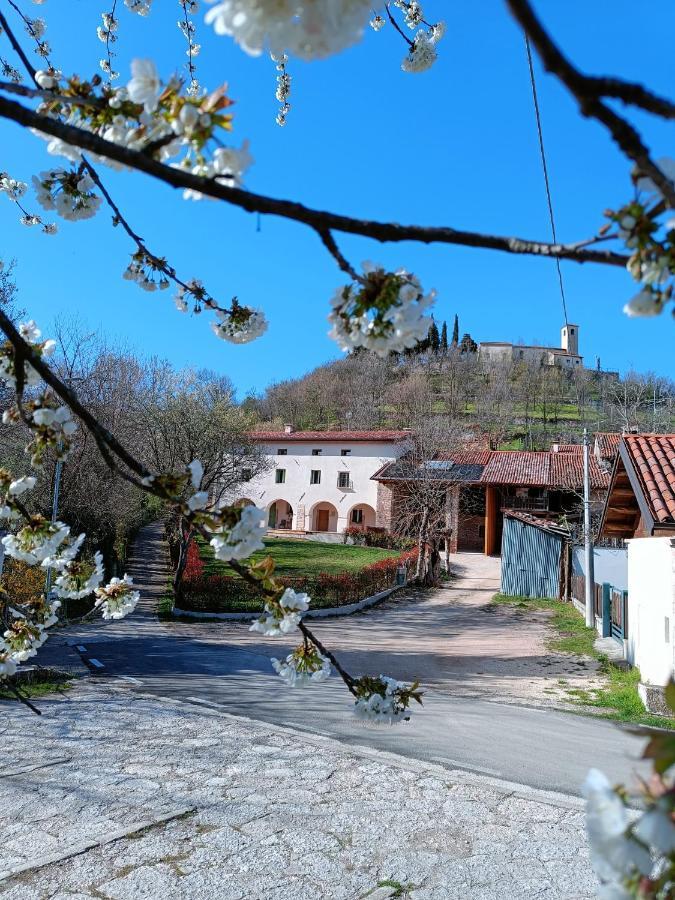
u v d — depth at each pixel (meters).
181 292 2.70
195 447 20.02
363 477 41.69
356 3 0.96
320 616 18.89
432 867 4.36
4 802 5.20
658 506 9.66
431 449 36.00
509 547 24.97
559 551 24.34
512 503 35.19
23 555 2.42
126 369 22.44
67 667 10.73
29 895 3.86
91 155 1.46
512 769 6.44
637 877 0.76
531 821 5.16
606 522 13.09
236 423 22.03
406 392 65.31
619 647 14.55
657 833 0.73
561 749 7.21
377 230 1.04
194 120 1.17
